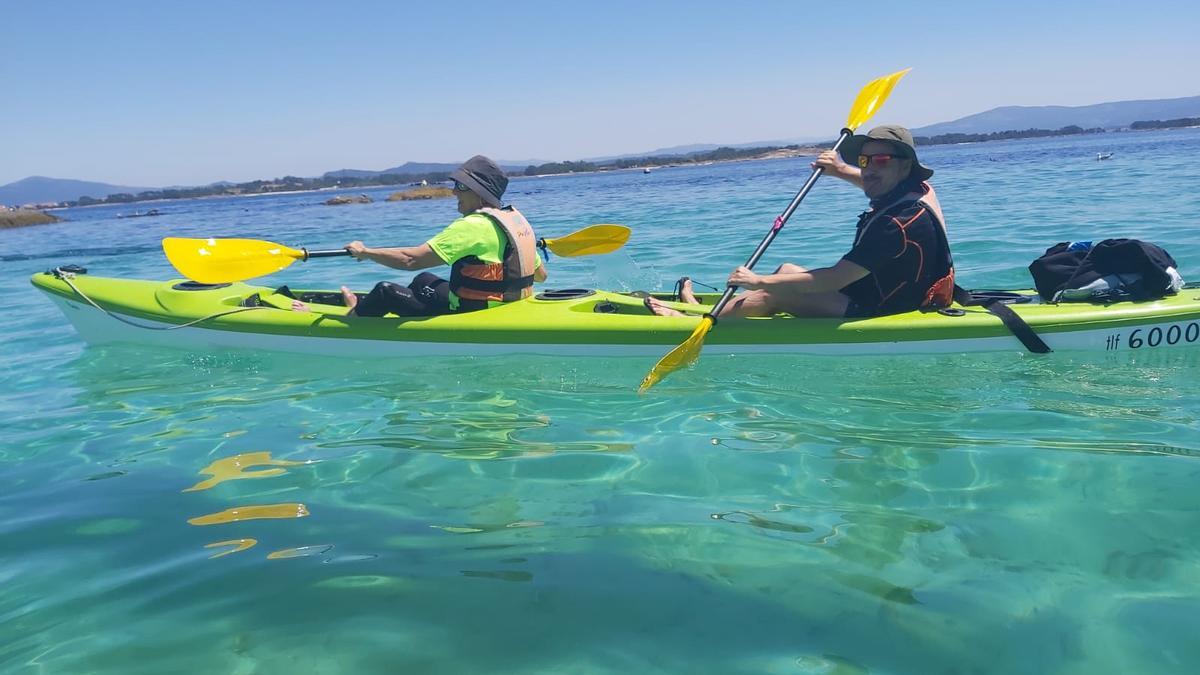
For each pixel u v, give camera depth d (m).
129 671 1.83
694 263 8.10
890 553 2.22
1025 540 2.25
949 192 15.77
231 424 3.59
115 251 14.46
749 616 1.95
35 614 2.08
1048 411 3.28
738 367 4.09
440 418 3.55
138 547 2.44
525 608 2.02
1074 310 4.01
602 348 4.31
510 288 4.62
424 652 1.85
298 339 4.72
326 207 36.12
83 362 4.86
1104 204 10.86
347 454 3.15
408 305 4.65
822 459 2.90
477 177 4.61
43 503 2.81
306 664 1.82
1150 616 1.88
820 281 3.93
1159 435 2.96
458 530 2.47
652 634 1.89
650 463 2.94
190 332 4.99
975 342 4.02
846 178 4.60
